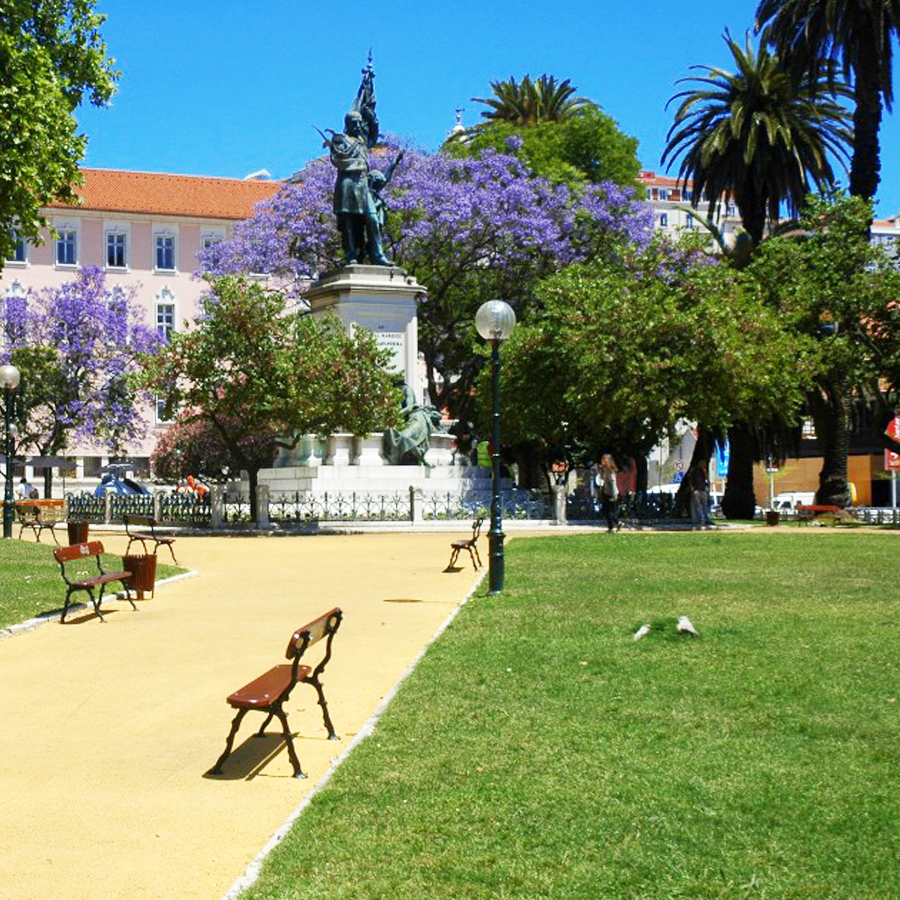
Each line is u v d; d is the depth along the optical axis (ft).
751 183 156.35
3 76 81.00
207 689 35.32
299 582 63.52
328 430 110.01
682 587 56.80
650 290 122.72
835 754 26.25
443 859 19.94
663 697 32.01
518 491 124.06
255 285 108.58
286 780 25.64
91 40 94.68
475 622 46.39
